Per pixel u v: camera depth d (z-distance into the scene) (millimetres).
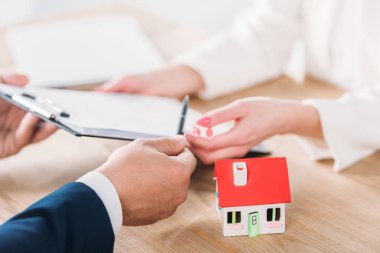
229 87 1317
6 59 1412
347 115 1001
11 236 608
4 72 1329
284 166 780
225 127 1051
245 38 1393
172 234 788
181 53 1486
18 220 644
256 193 765
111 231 680
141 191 731
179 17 2896
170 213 788
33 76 1280
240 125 928
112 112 963
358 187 918
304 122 988
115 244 762
